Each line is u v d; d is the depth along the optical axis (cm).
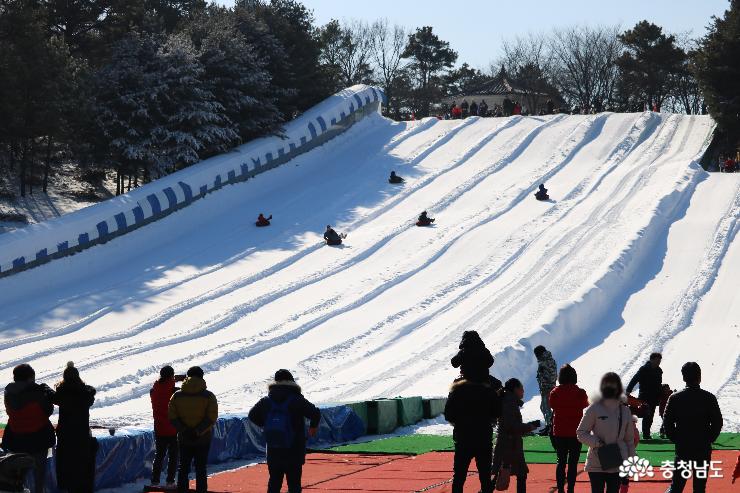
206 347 3019
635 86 10681
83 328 3262
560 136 6034
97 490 1445
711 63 6531
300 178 5619
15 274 3697
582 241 4081
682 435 1080
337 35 10831
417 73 12719
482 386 1118
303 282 3781
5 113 4522
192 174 4909
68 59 4941
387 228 4522
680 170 5078
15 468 940
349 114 6494
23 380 1193
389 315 3362
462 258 3997
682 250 3959
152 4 7931
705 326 3209
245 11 6412
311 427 1101
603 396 1028
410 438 1978
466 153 5866
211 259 4181
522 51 11600
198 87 5531
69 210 4900
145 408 2383
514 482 1403
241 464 1703
